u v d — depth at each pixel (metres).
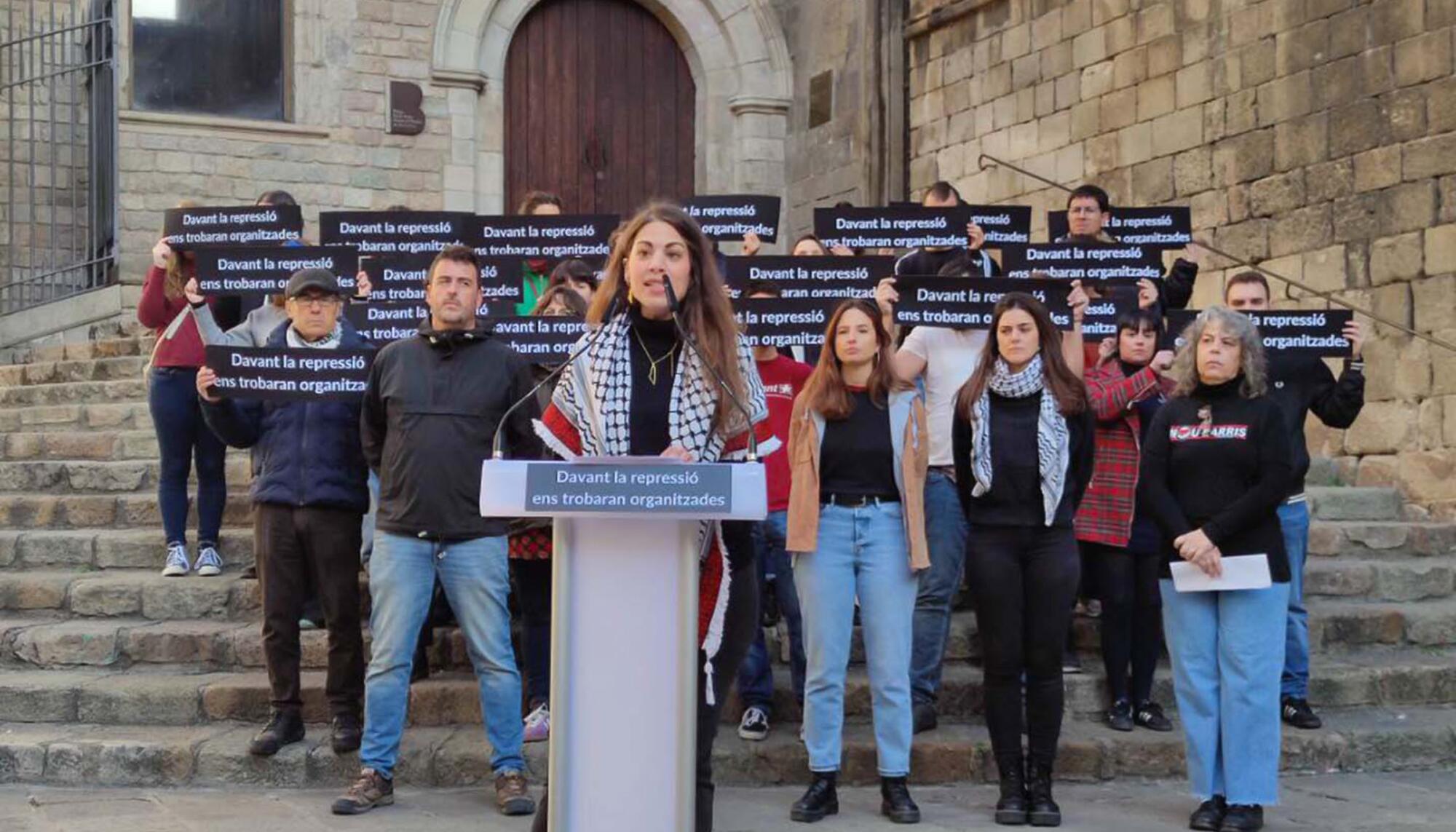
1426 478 9.50
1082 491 5.85
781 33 16.17
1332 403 7.00
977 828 5.65
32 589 7.38
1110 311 7.05
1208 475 5.68
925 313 6.37
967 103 14.07
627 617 3.52
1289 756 6.65
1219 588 5.61
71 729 6.41
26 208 13.47
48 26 13.70
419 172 14.94
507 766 5.72
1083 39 12.64
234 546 7.81
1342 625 7.79
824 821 5.70
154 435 9.29
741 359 4.08
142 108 14.18
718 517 3.35
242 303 7.81
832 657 5.73
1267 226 10.81
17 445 9.28
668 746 3.51
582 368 4.04
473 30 15.15
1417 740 6.77
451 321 5.79
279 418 6.18
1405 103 9.75
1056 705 5.73
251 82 14.55
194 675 6.85
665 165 16.20
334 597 6.08
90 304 12.89
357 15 14.78
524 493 3.34
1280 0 10.72
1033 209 13.22
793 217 16.08
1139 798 6.17
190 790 6.02
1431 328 9.54
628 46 16.12
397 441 5.69
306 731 6.43
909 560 5.72
